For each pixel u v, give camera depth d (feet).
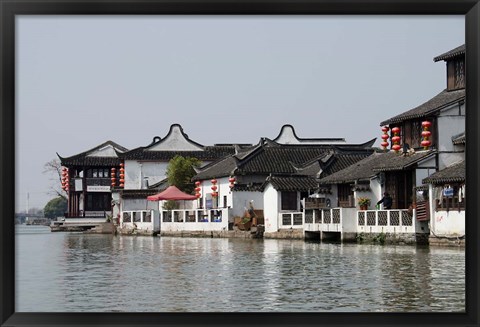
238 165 218.79
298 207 188.03
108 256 128.88
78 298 73.05
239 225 199.72
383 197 152.25
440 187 131.03
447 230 128.77
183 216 222.89
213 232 208.85
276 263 106.83
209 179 235.40
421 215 133.08
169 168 271.08
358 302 68.64
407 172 150.82
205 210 214.90
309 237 169.68
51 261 116.78
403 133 155.12
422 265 97.76
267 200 190.90
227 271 96.99
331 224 156.76
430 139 146.82
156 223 235.20
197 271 97.81
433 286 78.13
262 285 81.71
